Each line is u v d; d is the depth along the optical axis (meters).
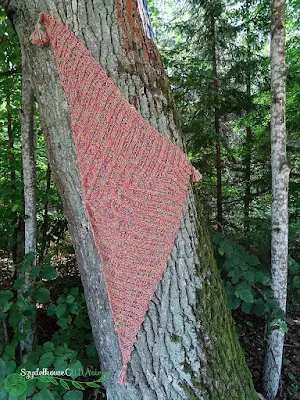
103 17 1.29
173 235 1.38
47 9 1.28
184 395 1.44
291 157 4.30
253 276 2.30
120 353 1.46
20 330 2.11
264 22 4.32
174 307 1.42
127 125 1.29
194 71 3.81
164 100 1.43
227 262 2.37
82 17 1.27
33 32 1.25
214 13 4.24
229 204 4.72
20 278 1.91
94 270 1.46
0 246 2.91
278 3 2.17
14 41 2.64
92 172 1.27
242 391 1.59
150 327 1.40
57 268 3.41
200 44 4.51
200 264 1.50
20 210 2.57
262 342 2.84
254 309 2.28
